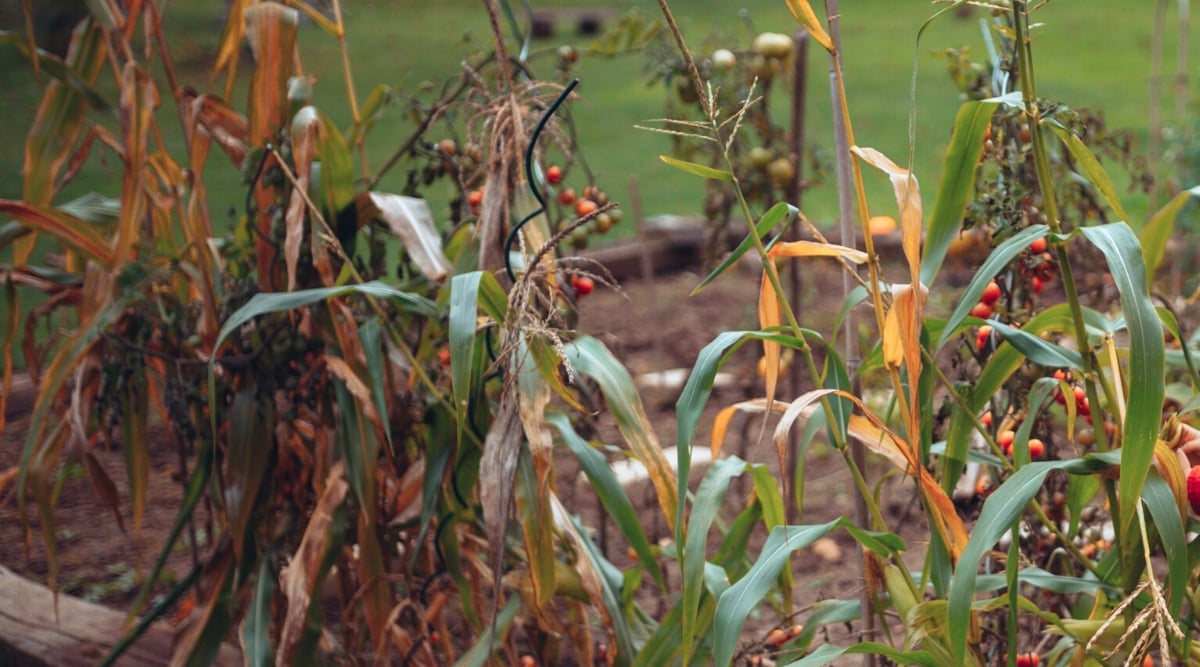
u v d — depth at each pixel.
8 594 2.67
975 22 16.44
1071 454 2.73
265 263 2.34
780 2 18.33
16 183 7.66
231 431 2.23
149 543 3.36
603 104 10.90
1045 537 2.12
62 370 2.30
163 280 2.41
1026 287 2.11
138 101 2.31
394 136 9.23
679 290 5.72
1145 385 1.28
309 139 2.15
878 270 1.66
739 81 2.93
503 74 2.20
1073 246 2.49
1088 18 16.20
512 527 2.31
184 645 2.26
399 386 2.53
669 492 2.03
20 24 11.29
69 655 2.43
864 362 1.73
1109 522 2.32
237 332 2.30
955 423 1.72
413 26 16.08
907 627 1.59
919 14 17.53
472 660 2.05
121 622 2.57
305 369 2.34
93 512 3.55
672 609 1.95
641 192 7.71
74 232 2.32
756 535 3.43
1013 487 1.41
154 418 4.15
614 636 2.07
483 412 2.18
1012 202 1.83
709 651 1.99
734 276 5.96
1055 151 2.13
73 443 2.42
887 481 3.67
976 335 2.13
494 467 1.91
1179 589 1.35
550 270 1.97
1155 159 4.44
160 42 2.39
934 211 1.61
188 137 2.35
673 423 4.19
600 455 2.08
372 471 2.17
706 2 18.56
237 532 2.21
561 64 2.70
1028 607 1.58
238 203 7.09
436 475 2.15
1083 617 2.02
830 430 1.75
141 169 2.31
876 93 11.21
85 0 2.31
